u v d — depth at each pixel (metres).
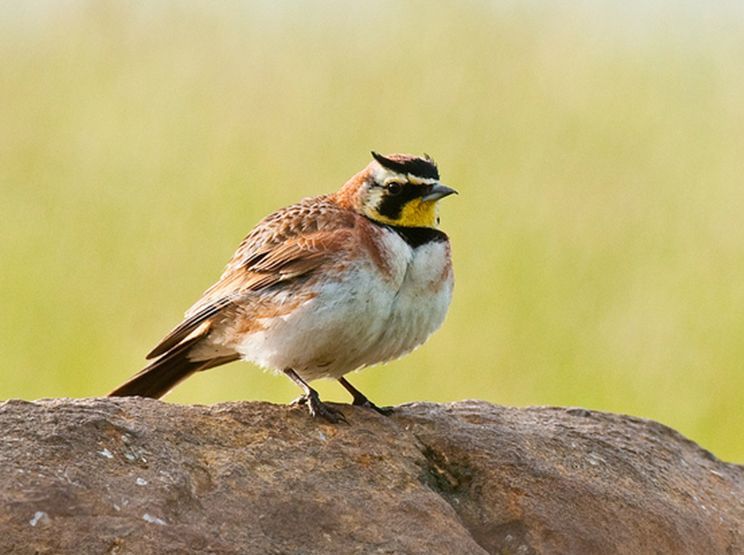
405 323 12.44
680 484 11.82
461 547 10.03
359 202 12.77
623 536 10.80
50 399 10.73
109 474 9.75
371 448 10.94
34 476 9.51
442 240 12.70
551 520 10.70
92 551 9.09
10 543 9.05
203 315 12.58
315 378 12.77
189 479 9.97
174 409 10.80
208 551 9.34
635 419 12.77
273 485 10.19
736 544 11.42
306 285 12.12
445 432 11.41
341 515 10.05
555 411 12.67
